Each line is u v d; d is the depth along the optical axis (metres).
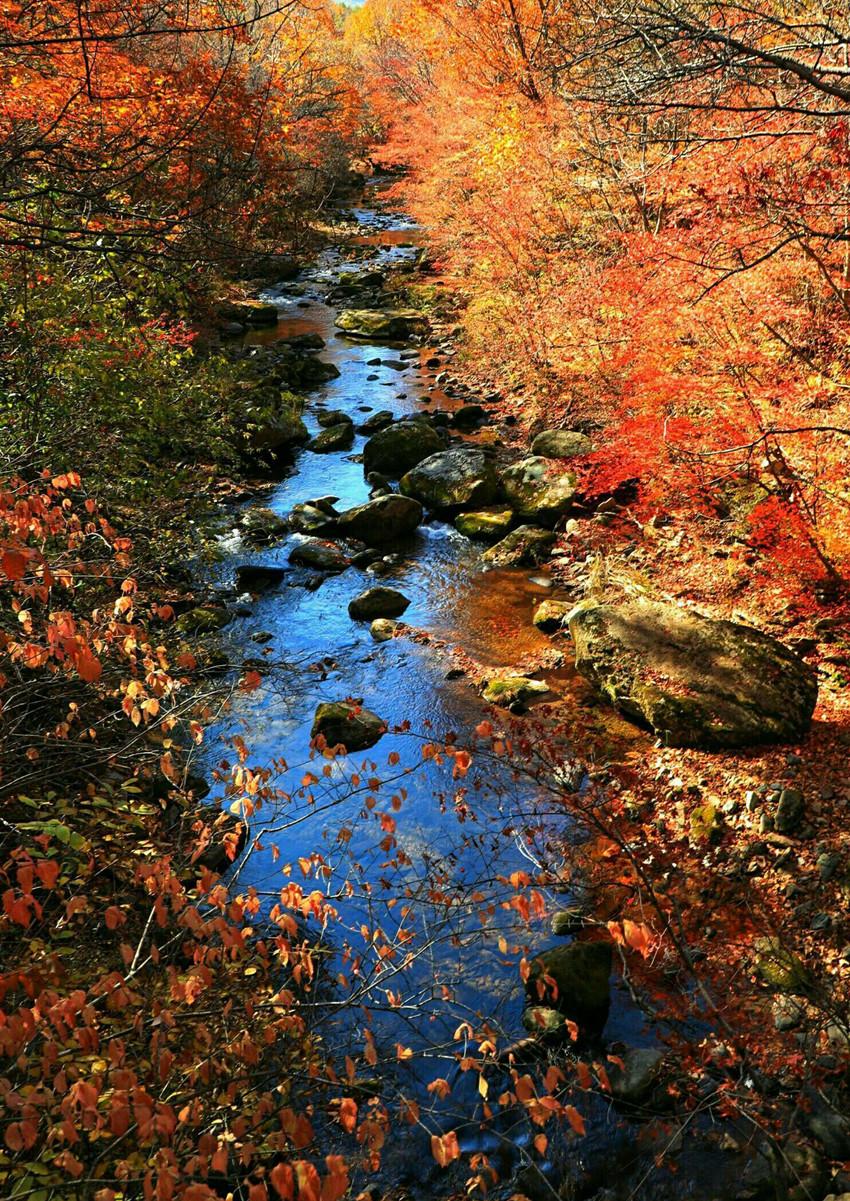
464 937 5.75
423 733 7.86
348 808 6.92
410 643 9.26
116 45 6.04
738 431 8.38
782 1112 4.53
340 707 7.82
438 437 13.68
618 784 7.09
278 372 17.00
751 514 8.67
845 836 6.14
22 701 5.38
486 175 17.67
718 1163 4.39
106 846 5.77
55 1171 3.68
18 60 5.00
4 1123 3.62
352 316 20.81
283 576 10.70
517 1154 4.54
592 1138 4.60
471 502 12.04
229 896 5.86
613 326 11.84
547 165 15.55
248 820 6.66
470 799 7.04
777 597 8.73
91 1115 2.63
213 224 5.52
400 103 26.67
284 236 11.64
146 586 9.10
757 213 6.64
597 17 7.23
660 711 7.43
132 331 9.63
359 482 13.18
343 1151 4.45
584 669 8.26
